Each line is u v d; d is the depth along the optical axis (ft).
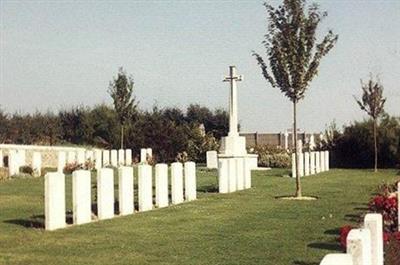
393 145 131.64
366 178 97.60
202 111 171.32
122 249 35.14
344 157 136.26
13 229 42.73
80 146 153.48
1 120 158.61
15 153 96.58
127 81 148.56
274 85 69.51
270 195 68.23
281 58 68.33
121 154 119.34
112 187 49.03
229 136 108.27
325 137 141.28
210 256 32.94
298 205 57.67
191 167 63.52
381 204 40.45
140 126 143.54
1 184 82.38
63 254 33.73
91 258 32.65
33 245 36.42
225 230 41.93
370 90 125.49
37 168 100.89
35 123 161.27
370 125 133.69
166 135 136.87
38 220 47.06
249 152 137.59
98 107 159.74
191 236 39.50
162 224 44.93
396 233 34.50
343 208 54.75
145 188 54.13
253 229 42.32
